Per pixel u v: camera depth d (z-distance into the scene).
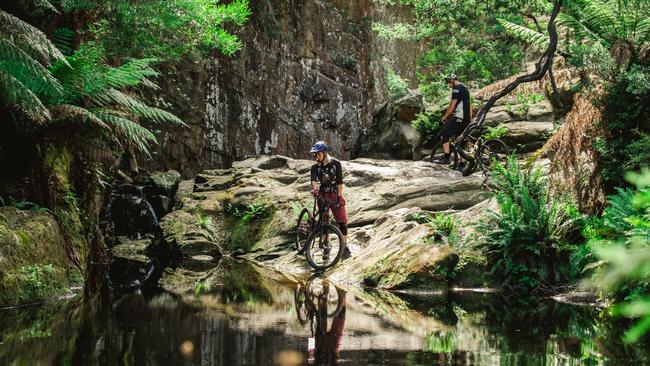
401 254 9.17
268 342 4.92
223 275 10.18
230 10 11.57
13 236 7.36
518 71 17.80
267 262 12.05
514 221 8.72
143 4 10.35
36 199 8.98
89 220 10.55
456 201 12.05
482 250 9.15
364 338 5.13
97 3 10.20
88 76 8.84
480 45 18.27
